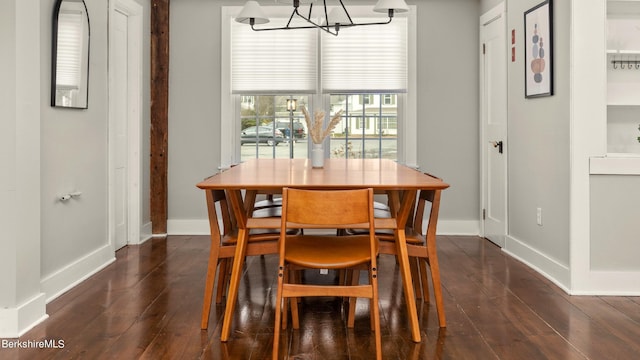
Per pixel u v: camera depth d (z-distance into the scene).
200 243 5.34
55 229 3.57
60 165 3.63
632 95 3.99
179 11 5.75
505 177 4.99
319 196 2.53
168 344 2.74
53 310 3.25
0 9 2.85
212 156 5.82
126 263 4.49
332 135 5.87
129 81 5.23
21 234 2.91
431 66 5.76
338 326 3.03
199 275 4.10
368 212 2.55
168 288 3.75
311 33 5.74
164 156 5.69
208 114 5.80
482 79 5.61
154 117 5.64
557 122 3.88
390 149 5.86
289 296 2.55
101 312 3.23
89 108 4.11
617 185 3.62
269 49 5.75
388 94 5.80
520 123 4.62
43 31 3.37
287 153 5.89
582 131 3.62
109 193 4.54
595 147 3.62
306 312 3.28
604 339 2.80
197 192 5.84
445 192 5.82
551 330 2.94
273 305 3.41
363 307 3.37
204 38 5.77
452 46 5.74
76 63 3.81
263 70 5.77
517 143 4.70
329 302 3.48
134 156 5.29
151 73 5.62
